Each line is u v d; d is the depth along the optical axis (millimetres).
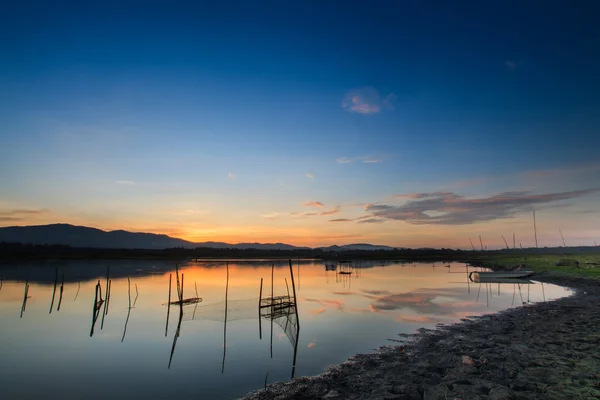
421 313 33812
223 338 25844
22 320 33688
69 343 24875
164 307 40938
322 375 16625
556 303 37000
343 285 65562
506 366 16219
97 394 15852
